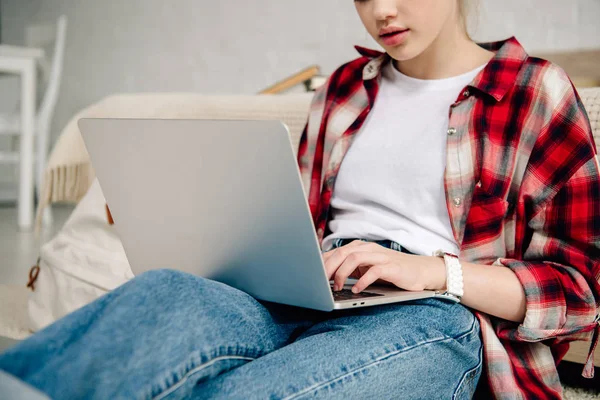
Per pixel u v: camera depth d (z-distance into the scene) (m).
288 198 0.71
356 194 1.03
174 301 0.67
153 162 0.83
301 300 0.77
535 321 0.87
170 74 4.27
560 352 0.98
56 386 0.59
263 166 0.71
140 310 0.64
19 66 3.52
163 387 0.62
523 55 0.97
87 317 0.64
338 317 0.88
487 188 0.92
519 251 0.94
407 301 0.88
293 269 0.75
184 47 4.18
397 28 0.92
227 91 4.02
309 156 1.16
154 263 0.93
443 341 0.81
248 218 0.76
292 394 0.67
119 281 1.45
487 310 0.89
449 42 1.00
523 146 0.92
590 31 2.82
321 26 3.60
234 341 0.72
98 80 4.66
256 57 3.88
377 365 0.75
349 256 0.83
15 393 0.56
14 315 1.82
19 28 5.10
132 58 4.45
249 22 3.88
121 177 0.89
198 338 0.67
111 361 0.61
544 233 0.92
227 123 0.72
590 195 0.89
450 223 0.95
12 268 2.48
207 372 0.67
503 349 0.90
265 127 0.69
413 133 1.00
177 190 0.82
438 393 0.83
